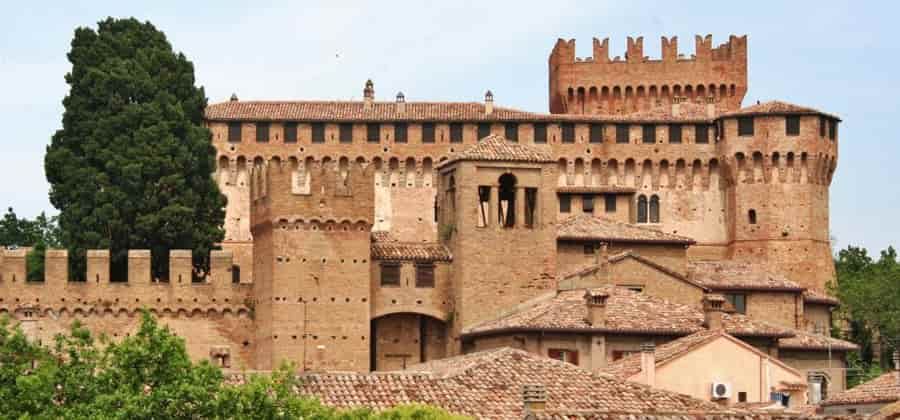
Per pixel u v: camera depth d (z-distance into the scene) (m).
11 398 80.62
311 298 143.88
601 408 101.56
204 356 148.25
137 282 149.50
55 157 167.25
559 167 191.00
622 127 192.25
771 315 159.75
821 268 187.88
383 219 188.88
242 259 187.00
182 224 163.38
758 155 189.12
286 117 189.25
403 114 191.00
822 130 189.62
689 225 191.50
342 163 189.50
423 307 148.38
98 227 162.75
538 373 107.75
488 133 190.12
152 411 79.06
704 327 135.00
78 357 83.44
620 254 148.00
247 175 188.75
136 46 175.88
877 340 178.88
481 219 149.88
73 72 171.75
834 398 113.81
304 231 144.38
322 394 101.00
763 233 188.38
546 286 147.38
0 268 149.00
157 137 167.12
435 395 102.12
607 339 133.50
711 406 103.25
